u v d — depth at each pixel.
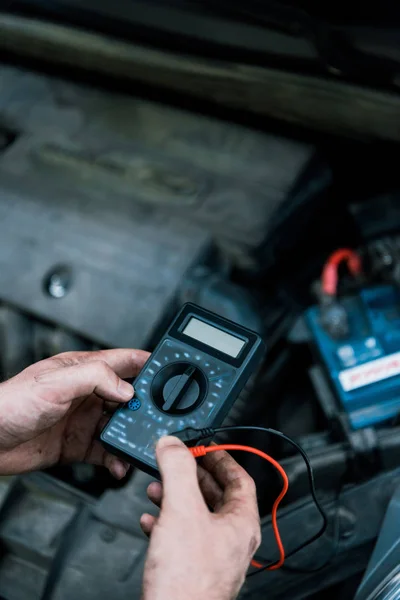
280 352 1.40
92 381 0.89
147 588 0.75
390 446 1.20
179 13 1.41
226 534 0.77
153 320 1.27
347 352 1.30
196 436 0.85
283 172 1.47
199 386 0.90
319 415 1.40
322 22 1.28
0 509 1.23
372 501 1.14
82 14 1.52
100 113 1.61
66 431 1.03
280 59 1.39
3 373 1.35
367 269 1.42
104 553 1.19
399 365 1.26
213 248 1.37
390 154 1.49
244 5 1.33
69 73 1.67
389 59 1.30
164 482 0.77
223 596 0.77
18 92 1.67
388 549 1.00
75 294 1.31
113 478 1.32
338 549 1.11
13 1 1.57
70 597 1.16
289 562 1.11
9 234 1.40
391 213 1.48
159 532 0.76
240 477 0.86
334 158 1.56
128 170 1.49
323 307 1.34
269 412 1.41
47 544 1.21
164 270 1.32
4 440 0.95
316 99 1.41
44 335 1.35
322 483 1.22
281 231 1.42
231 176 1.47
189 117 1.58
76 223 1.40
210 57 1.45
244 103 1.49
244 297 1.33
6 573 1.24
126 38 1.52
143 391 0.90
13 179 1.49
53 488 1.26
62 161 1.52
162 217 1.40
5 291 1.33
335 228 1.57
